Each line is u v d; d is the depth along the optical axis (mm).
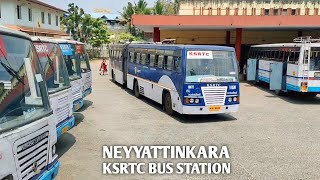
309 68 14727
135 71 16234
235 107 11164
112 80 23344
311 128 10203
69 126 7652
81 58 12305
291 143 8516
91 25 49375
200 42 26625
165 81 12281
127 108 13219
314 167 6766
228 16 20953
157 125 10336
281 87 16703
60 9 45031
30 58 4707
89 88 13195
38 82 4711
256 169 6617
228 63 11180
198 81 10703
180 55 11047
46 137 4441
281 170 6570
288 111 13094
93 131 9414
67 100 7609
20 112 4133
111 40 51938
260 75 20891
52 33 39938
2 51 4109
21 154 3805
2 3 32312
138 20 20781
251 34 26859
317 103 15156
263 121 11164
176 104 11250
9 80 4109
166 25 21016
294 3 37250
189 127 10156
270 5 37094
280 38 26953
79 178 6051
